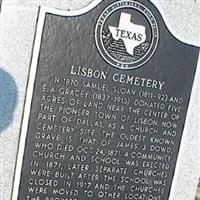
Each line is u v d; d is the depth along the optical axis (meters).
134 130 1.61
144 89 1.60
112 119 1.58
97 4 1.51
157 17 1.58
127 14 1.54
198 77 1.65
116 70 1.56
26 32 1.47
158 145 1.65
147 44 1.58
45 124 1.52
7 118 1.50
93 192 1.61
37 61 1.48
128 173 1.63
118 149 1.60
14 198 1.53
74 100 1.54
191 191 1.72
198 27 1.62
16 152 1.52
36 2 1.46
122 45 1.56
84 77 1.54
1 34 1.45
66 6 1.49
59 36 1.49
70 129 1.55
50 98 1.51
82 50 1.52
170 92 1.63
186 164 1.70
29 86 1.49
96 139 1.58
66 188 1.58
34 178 1.54
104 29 1.53
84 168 1.58
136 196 1.65
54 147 1.54
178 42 1.61
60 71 1.51
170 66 1.62
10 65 1.47
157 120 1.63
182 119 1.66
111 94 1.57
